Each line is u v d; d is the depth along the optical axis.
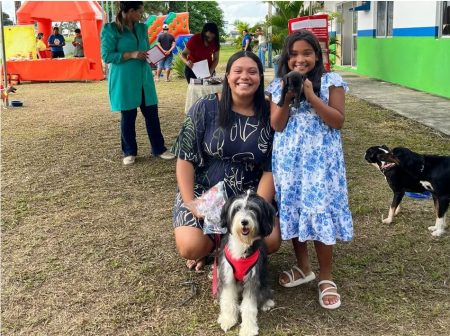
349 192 4.93
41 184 5.53
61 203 4.92
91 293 3.24
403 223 4.20
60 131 8.45
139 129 8.52
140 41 6.07
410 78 12.11
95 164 6.31
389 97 10.76
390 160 4.00
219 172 3.19
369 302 3.04
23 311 3.05
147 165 6.22
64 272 3.52
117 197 5.07
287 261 3.62
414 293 3.13
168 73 17.05
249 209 2.61
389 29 13.65
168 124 8.84
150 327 2.86
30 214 4.64
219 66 20.53
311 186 2.85
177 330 2.82
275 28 15.85
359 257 3.61
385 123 8.06
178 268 3.55
